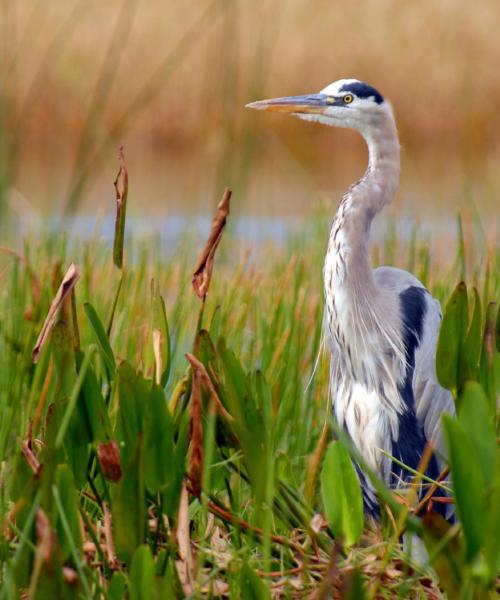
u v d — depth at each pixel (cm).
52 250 1165
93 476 651
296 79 3016
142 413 575
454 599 500
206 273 616
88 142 1306
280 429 893
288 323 984
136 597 514
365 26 3173
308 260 1274
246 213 1972
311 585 588
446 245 1612
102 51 2912
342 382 860
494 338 646
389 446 824
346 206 859
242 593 535
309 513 624
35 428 673
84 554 596
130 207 1758
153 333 645
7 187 1304
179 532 575
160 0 3244
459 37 3131
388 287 873
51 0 3177
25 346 714
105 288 1134
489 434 495
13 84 1753
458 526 488
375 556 617
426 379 820
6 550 571
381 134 897
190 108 2759
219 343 585
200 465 567
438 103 2944
